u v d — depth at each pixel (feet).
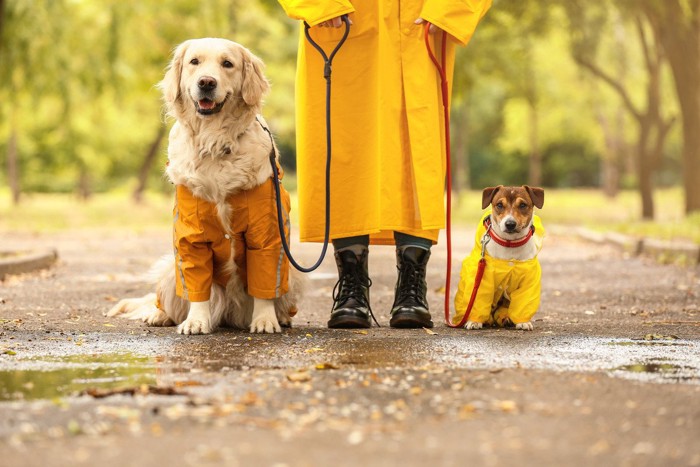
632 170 240.53
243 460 11.01
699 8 80.59
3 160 200.44
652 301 30.71
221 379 15.85
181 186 21.70
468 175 278.67
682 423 12.75
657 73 93.91
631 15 90.63
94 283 37.37
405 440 11.88
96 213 121.19
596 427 12.55
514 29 97.86
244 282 22.85
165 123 22.56
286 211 22.56
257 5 111.04
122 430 12.34
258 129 21.88
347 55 23.20
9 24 86.48
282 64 116.88
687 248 46.19
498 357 18.17
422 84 22.98
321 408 13.61
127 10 97.09
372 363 17.44
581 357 18.22
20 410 13.47
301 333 22.02
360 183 23.39
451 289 35.96
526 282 23.04
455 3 22.39
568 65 144.77
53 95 97.30
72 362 17.84
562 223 92.48
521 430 12.37
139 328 23.17
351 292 23.52
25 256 44.39
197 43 21.52
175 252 22.20
